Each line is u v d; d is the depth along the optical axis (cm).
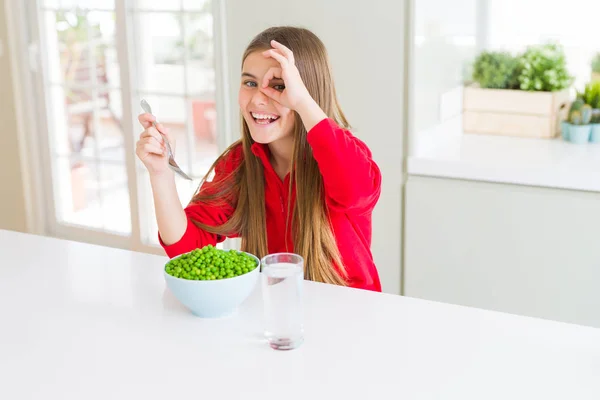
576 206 244
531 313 262
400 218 278
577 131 280
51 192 408
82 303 148
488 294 267
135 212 378
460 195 262
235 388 114
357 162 153
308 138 153
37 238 192
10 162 404
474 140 293
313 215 167
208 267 137
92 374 120
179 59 404
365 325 136
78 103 405
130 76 362
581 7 287
